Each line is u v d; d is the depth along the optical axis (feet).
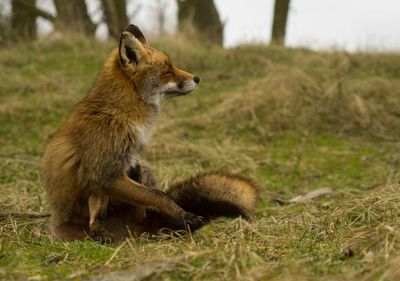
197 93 66.28
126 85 31.60
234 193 32.78
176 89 33.42
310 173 48.39
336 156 51.75
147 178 33.83
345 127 56.90
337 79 62.39
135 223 32.04
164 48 75.15
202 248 25.63
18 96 66.08
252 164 49.39
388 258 21.94
